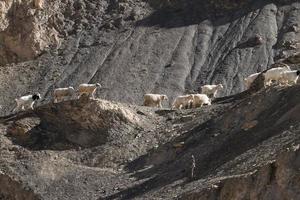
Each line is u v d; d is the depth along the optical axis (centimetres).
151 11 17925
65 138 9062
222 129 8062
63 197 7919
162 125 9094
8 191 8300
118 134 9012
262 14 17212
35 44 16900
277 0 17688
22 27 17012
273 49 15912
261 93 8031
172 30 17125
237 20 17238
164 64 15925
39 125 9250
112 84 15200
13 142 9088
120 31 17312
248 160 6538
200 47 16500
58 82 15675
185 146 8181
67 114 9244
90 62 16225
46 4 17525
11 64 16675
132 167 8288
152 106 10638
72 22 17725
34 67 16412
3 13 16862
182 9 17862
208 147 7762
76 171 8394
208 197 6069
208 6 17862
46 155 8781
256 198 5675
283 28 16650
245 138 7388
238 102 8531
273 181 5638
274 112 7538
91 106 9175
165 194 6919
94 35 17300
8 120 9462
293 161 5597
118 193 7662
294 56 10606
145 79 15362
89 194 7888
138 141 8800
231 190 5912
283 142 6488
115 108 9225
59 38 17325
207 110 9062
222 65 15625
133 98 14725
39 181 8256
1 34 16825
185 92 14912
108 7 18175
